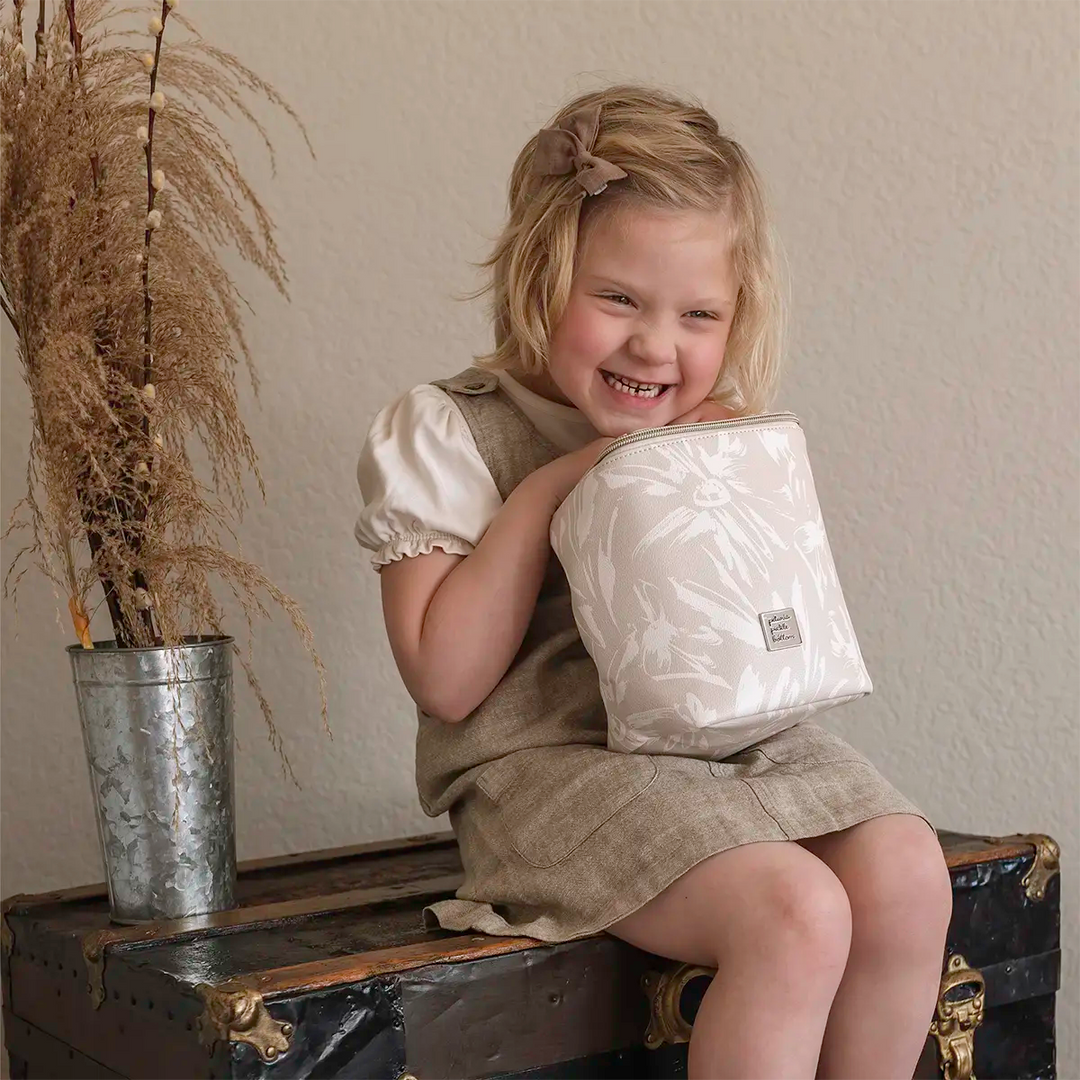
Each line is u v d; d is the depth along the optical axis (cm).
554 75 144
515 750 105
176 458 102
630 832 93
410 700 146
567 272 105
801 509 100
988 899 108
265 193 139
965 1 142
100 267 101
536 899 96
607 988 94
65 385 95
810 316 145
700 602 94
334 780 144
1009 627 145
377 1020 85
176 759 104
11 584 135
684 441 97
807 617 97
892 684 146
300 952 94
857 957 93
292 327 141
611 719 97
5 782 136
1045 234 142
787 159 144
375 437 109
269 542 141
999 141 142
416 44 142
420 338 144
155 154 106
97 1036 97
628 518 95
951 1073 105
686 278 104
